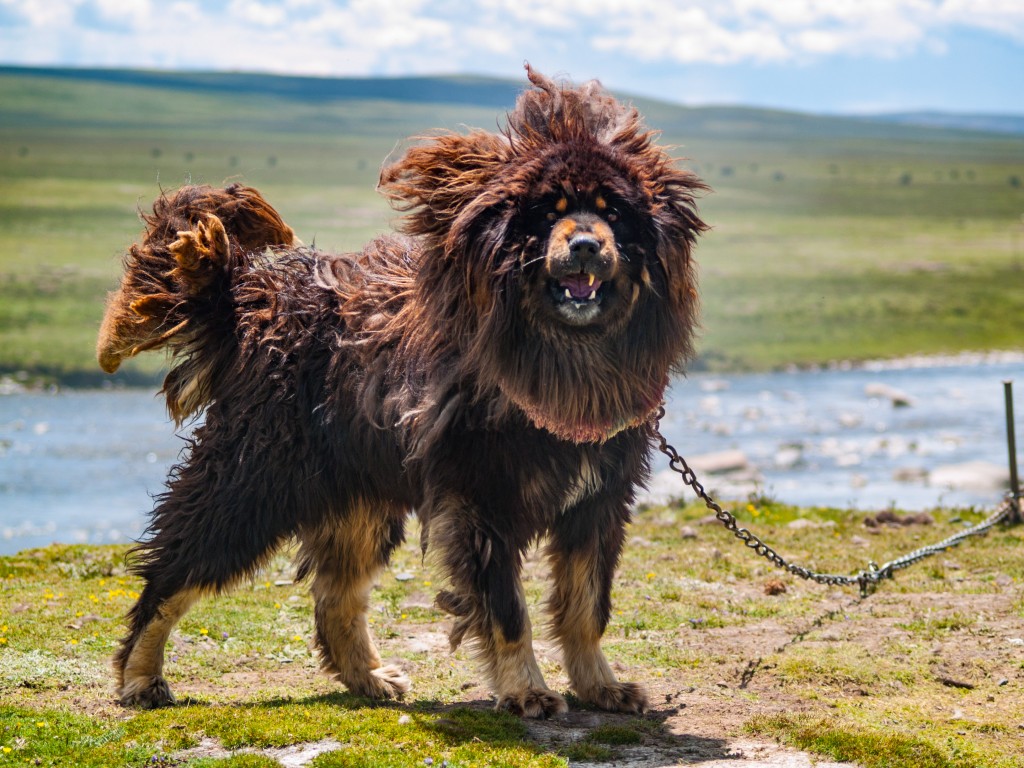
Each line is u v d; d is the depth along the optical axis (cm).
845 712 639
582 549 652
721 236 8575
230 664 758
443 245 601
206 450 670
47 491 2094
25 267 5728
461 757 553
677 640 787
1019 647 745
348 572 708
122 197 9294
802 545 1059
